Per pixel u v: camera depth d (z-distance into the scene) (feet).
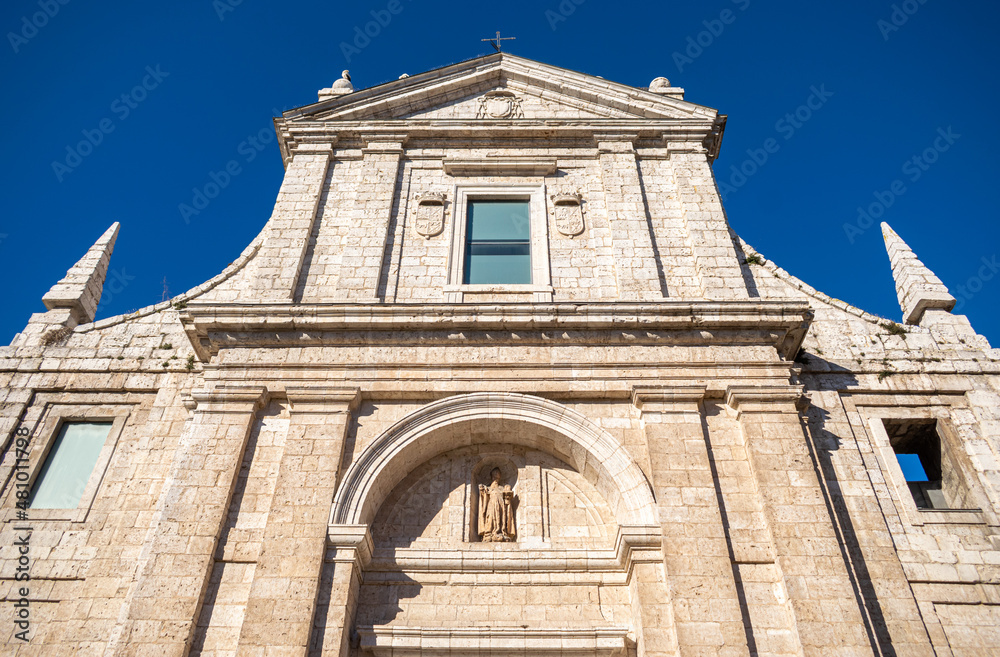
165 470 54.19
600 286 58.39
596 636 44.39
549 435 51.19
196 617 43.09
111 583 49.21
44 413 57.57
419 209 63.21
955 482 54.19
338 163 66.95
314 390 51.21
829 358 58.29
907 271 63.72
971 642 45.80
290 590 43.32
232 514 47.24
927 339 59.62
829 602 42.70
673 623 42.34
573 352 53.16
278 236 60.95
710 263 58.90
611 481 48.93
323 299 57.72
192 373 58.90
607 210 62.64
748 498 47.52
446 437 51.70
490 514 50.85
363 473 48.57
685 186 64.03
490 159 66.03
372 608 46.19
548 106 71.20
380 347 53.47
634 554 45.39
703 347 53.47
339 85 74.64
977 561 48.67
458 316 53.11
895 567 47.98
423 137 67.97
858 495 51.21
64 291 63.36
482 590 47.09
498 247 62.03
